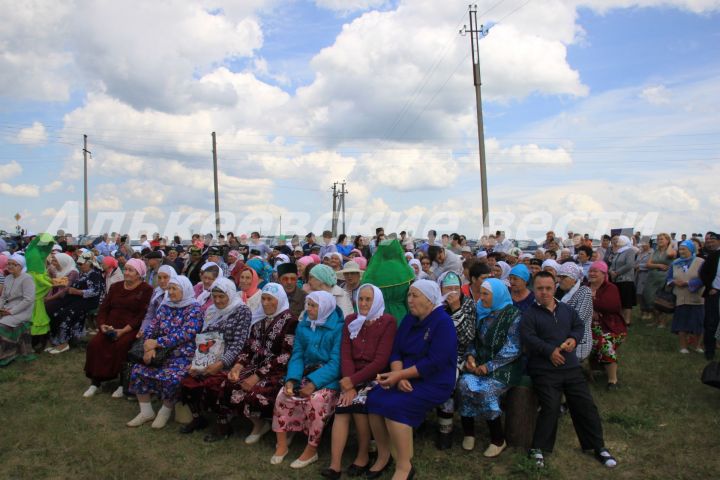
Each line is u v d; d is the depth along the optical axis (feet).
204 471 15.35
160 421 18.51
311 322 17.06
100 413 19.94
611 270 36.45
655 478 14.66
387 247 20.08
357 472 15.14
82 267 29.78
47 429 18.10
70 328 28.63
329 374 16.08
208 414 19.77
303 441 17.46
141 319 22.38
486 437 17.62
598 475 14.96
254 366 17.83
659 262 35.22
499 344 16.37
